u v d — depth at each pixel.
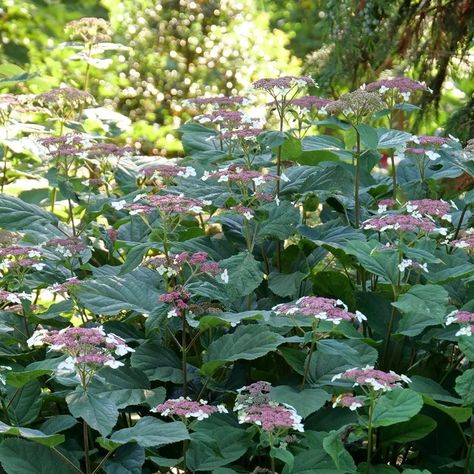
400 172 1.72
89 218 1.55
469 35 2.10
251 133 1.42
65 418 1.21
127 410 1.31
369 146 1.42
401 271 1.24
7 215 1.51
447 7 2.13
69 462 1.11
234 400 1.33
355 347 1.29
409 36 2.18
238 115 1.51
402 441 1.26
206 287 1.27
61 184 1.54
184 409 1.10
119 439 1.07
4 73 2.17
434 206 1.29
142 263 1.45
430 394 1.21
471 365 1.40
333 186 1.52
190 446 1.19
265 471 1.16
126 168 1.77
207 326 1.25
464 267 1.34
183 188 1.53
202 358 1.36
